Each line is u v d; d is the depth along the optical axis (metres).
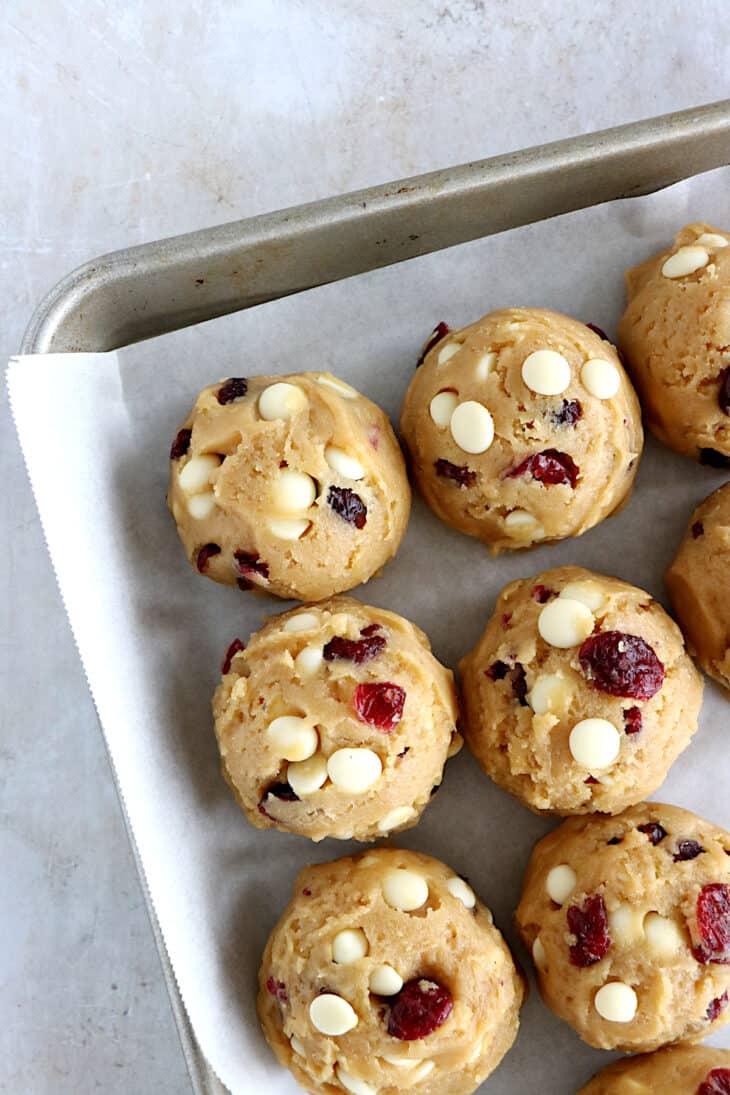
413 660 0.40
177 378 0.42
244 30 0.47
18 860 0.46
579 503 0.41
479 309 0.43
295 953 0.40
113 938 0.46
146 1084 0.46
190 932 0.41
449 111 0.47
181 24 0.47
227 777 0.41
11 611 0.46
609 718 0.40
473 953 0.40
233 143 0.47
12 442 0.46
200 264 0.42
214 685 0.42
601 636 0.40
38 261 0.47
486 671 0.41
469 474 0.41
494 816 0.43
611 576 0.43
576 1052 0.42
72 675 0.46
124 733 0.41
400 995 0.39
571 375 0.40
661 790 0.43
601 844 0.41
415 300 0.43
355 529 0.41
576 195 0.43
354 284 0.43
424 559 0.43
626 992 0.40
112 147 0.47
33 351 0.41
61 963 0.46
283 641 0.40
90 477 0.42
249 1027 0.42
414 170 0.47
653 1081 0.41
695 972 0.40
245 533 0.40
